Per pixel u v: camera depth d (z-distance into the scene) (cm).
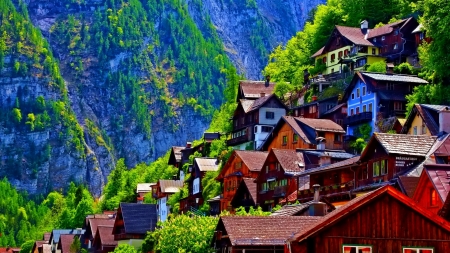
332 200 10762
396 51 18750
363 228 6184
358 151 14975
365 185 10112
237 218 7994
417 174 9231
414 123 11906
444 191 7444
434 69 14938
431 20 15062
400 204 6225
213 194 16475
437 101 14525
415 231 6194
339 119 16650
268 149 16238
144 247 12638
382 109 15675
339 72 19262
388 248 6169
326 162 12612
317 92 19275
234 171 14975
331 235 6166
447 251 6172
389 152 9625
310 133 15375
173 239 10181
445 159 9519
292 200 11806
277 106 18975
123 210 16288
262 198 13025
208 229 9944
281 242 7512
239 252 7619
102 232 16800
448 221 6378
